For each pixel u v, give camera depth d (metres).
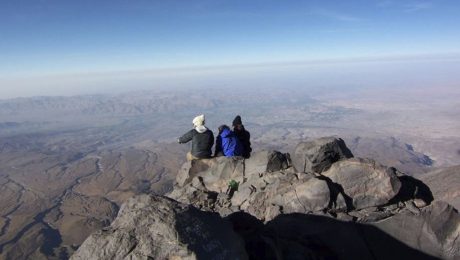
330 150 16.42
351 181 14.36
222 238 8.07
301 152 17.02
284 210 13.95
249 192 16.97
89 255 7.69
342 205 13.58
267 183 17.11
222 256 7.64
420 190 15.22
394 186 14.02
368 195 14.06
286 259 9.91
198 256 7.22
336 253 11.59
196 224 8.11
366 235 12.28
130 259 7.43
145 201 9.21
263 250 9.70
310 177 15.01
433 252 11.66
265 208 14.98
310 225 12.61
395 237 12.09
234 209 16.41
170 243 7.52
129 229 8.02
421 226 12.13
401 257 11.68
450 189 19.34
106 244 7.77
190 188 19.73
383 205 13.92
